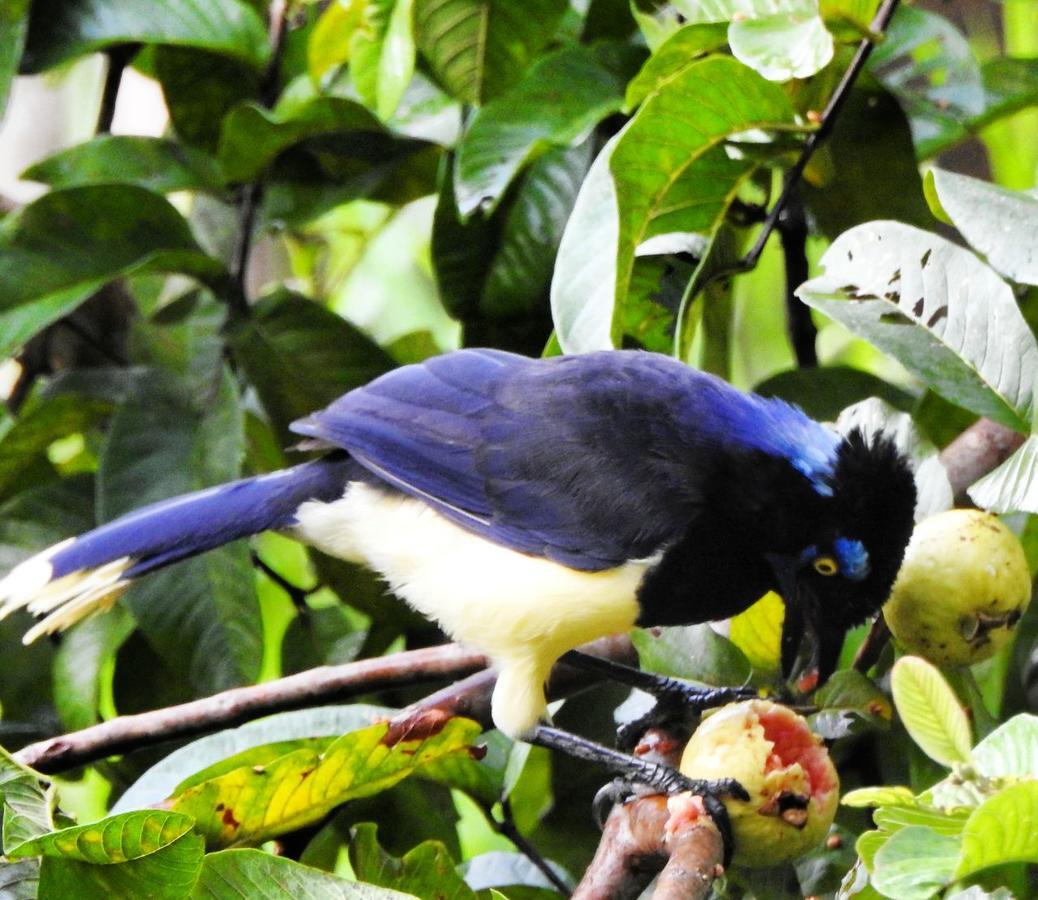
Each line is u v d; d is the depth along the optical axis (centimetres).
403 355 1308
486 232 1088
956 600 775
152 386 1107
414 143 1130
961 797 591
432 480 960
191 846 621
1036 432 774
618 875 728
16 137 1670
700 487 905
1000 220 791
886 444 852
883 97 987
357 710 844
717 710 764
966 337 800
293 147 1141
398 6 984
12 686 1134
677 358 901
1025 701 1020
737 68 845
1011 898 644
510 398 970
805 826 725
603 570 913
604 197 874
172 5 1156
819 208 1030
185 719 877
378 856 752
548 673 936
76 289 1079
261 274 1563
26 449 1165
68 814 696
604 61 1022
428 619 1051
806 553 878
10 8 1077
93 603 984
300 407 1135
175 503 1005
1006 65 1112
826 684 800
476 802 919
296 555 1369
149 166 1170
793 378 1046
